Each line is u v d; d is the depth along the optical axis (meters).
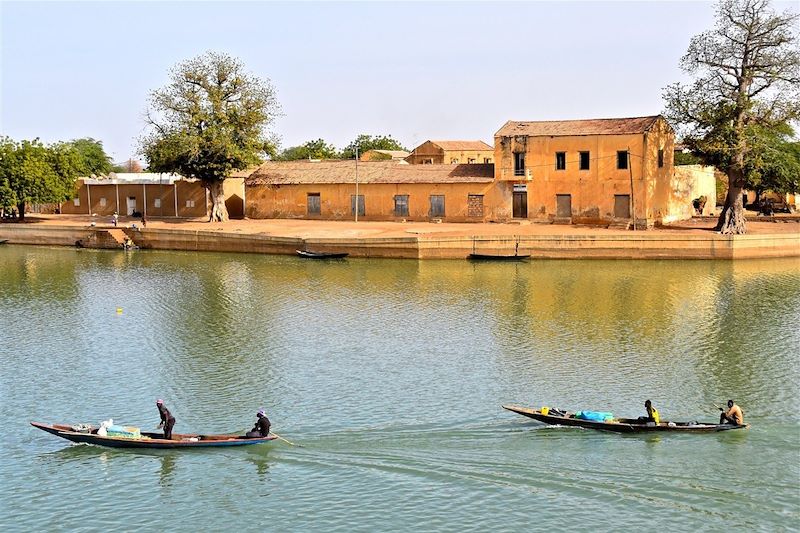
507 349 37.91
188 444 26.86
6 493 24.48
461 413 29.59
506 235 63.00
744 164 62.56
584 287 51.81
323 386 32.94
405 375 34.22
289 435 27.81
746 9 61.44
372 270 59.19
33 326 43.50
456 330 41.38
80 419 30.03
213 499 23.86
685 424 27.34
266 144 77.06
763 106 62.88
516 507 22.94
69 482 25.06
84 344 39.72
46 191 81.25
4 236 79.06
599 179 69.62
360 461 25.75
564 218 71.31
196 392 32.53
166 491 24.41
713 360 35.88
